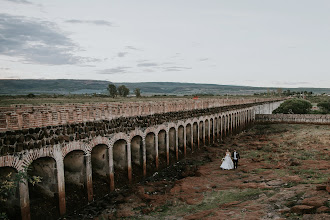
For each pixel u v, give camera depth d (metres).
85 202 16.52
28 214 13.08
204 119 34.81
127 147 20.39
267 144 34.44
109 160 18.48
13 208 13.04
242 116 51.66
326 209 11.89
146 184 20.92
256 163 24.69
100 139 17.53
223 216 13.33
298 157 25.53
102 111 17.81
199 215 14.09
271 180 18.94
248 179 19.98
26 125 12.86
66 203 15.70
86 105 17.23
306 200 13.36
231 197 16.55
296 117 55.72
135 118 21.27
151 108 23.56
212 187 18.95
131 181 20.81
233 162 24.78
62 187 14.84
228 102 44.22
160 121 24.89
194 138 33.62
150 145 24.80
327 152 26.95
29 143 12.94
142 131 22.17
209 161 27.75
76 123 15.72
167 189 19.62
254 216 12.67
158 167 24.61
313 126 50.78
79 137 15.89
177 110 28.12
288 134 42.53
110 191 18.59
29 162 12.92
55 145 14.33
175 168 25.59
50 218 14.33
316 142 33.34
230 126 45.41
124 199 17.53
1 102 38.69
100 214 15.56
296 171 20.41
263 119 59.38
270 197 15.18
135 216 14.98
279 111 65.69
